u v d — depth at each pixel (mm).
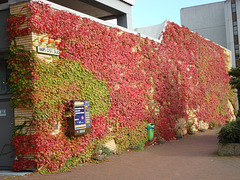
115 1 18062
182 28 20078
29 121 8203
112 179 7215
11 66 8438
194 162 9211
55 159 8578
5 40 8766
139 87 13883
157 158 10211
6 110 8805
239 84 17281
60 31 9203
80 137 9656
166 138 15883
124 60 12828
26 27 8367
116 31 12391
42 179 7297
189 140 15742
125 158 10336
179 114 18000
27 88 8188
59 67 9070
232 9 45469
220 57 27109
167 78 16859
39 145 8109
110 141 11398
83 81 10070
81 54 10055
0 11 8906
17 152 8305
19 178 7465
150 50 15219
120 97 12227
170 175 7516
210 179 6934
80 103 9336
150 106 14781
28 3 8453
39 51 8414
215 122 23500
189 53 20781
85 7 17594
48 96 8578
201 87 21984
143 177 7367
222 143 10281
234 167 8211
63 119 9086
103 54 11305
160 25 18734
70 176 7641
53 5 9062
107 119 11289
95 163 9516
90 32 10586
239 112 25297
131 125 12852
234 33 45188
